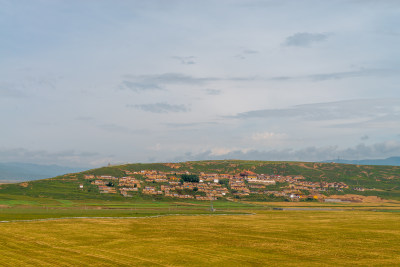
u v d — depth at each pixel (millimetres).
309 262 61000
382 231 100750
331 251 70812
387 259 64062
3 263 55375
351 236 90688
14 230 86562
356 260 63000
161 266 56438
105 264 56750
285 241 82062
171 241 78875
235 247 73562
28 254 61906
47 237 78875
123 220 120062
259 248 73000
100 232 89500
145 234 88688
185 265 57438
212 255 65125
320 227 109562
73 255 62188
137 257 62000
